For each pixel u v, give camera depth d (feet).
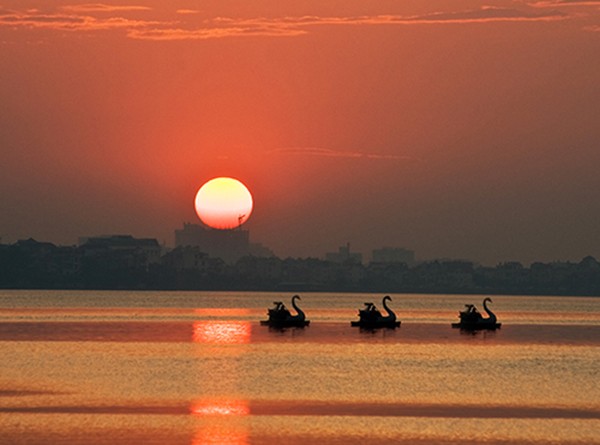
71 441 621.72
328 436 646.33
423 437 648.38
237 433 651.66
